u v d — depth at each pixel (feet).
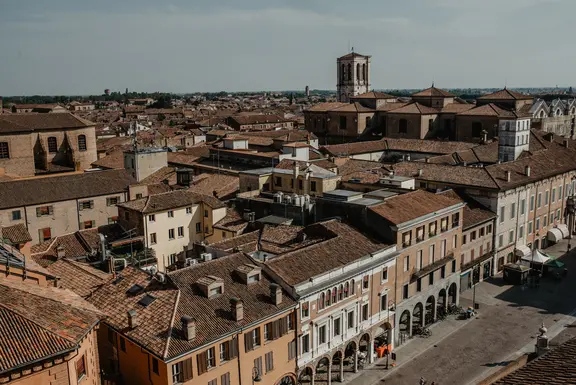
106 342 166.50
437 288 249.14
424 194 251.60
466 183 306.55
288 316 177.37
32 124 396.78
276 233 231.30
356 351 208.85
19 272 133.39
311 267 190.19
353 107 533.96
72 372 111.14
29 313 112.88
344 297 197.88
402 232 220.64
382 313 218.38
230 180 337.52
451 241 255.70
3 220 276.82
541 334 143.95
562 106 536.42
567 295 280.10
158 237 266.98
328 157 389.60
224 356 159.53
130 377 159.74
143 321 159.33
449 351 225.76
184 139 613.52
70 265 199.11
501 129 356.79
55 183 302.45
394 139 472.03
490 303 271.49
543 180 333.83
